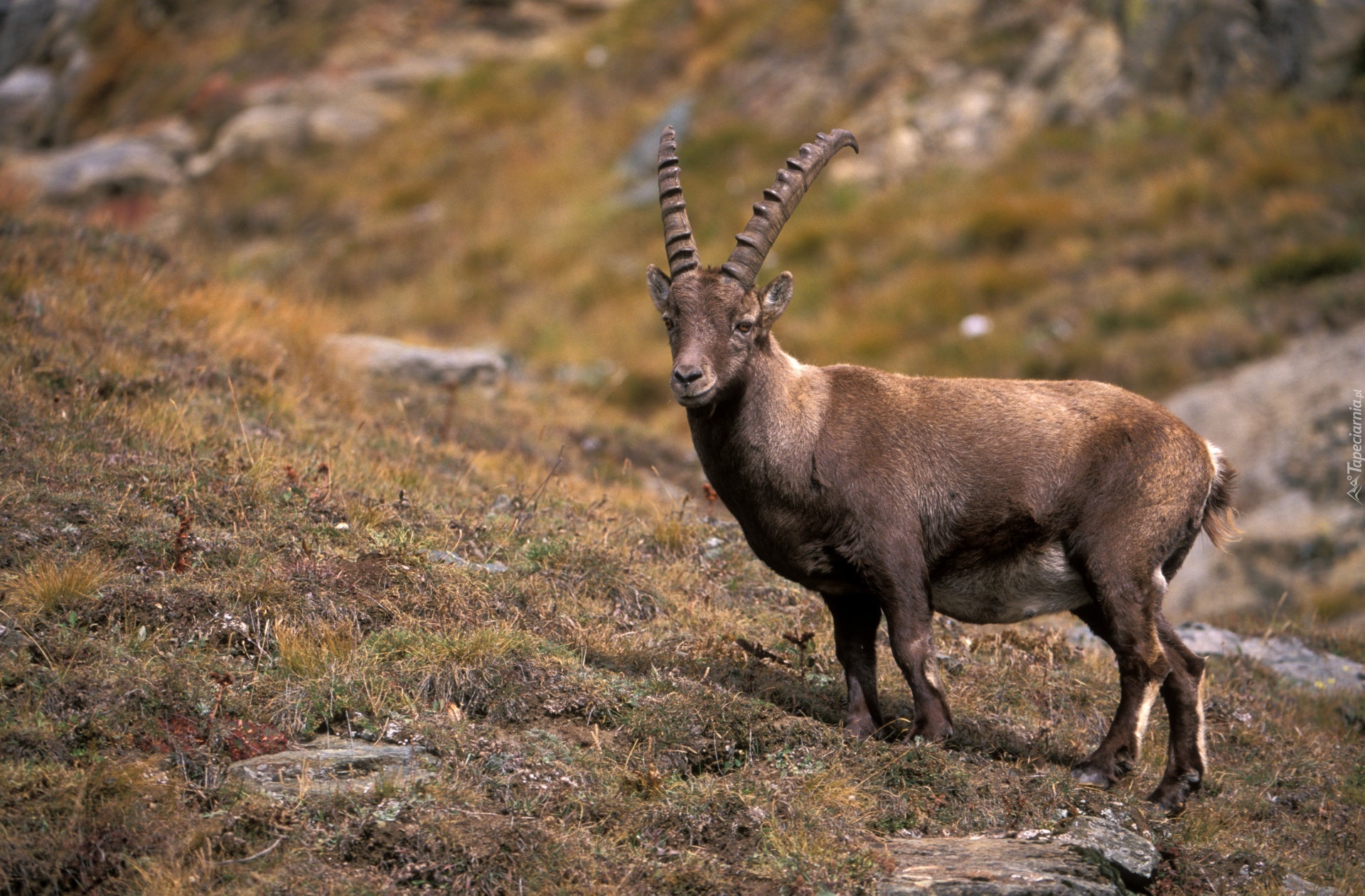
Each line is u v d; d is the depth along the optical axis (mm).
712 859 16469
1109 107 75250
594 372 65375
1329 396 51719
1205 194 66688
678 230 21094
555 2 111562
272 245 87375
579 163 89500
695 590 26234
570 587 24250
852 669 21625
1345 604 43719
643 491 34844
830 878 16000
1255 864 19031
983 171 75438
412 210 88312
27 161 99500
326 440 30406
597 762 18375
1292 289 58906
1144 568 20516
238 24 117000
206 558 21828
